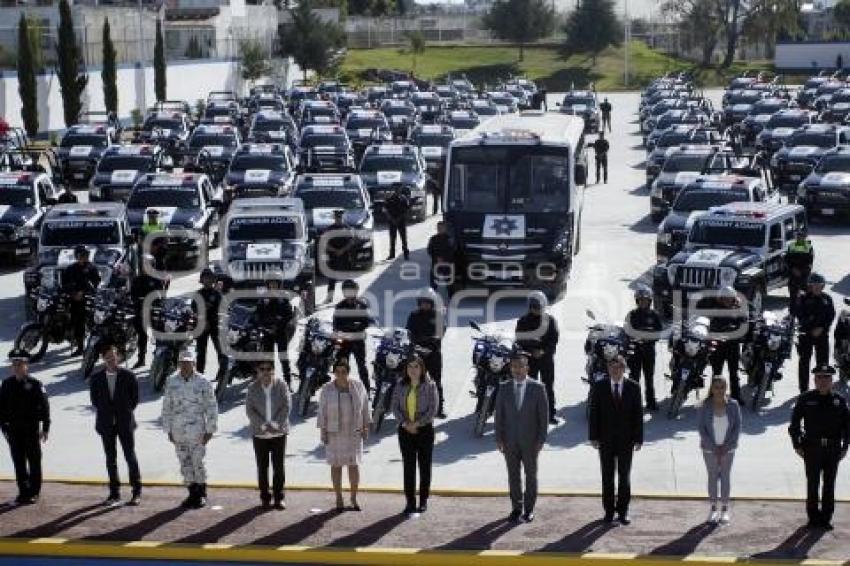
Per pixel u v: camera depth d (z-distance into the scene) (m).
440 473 35.44
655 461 36.22
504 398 30.45
